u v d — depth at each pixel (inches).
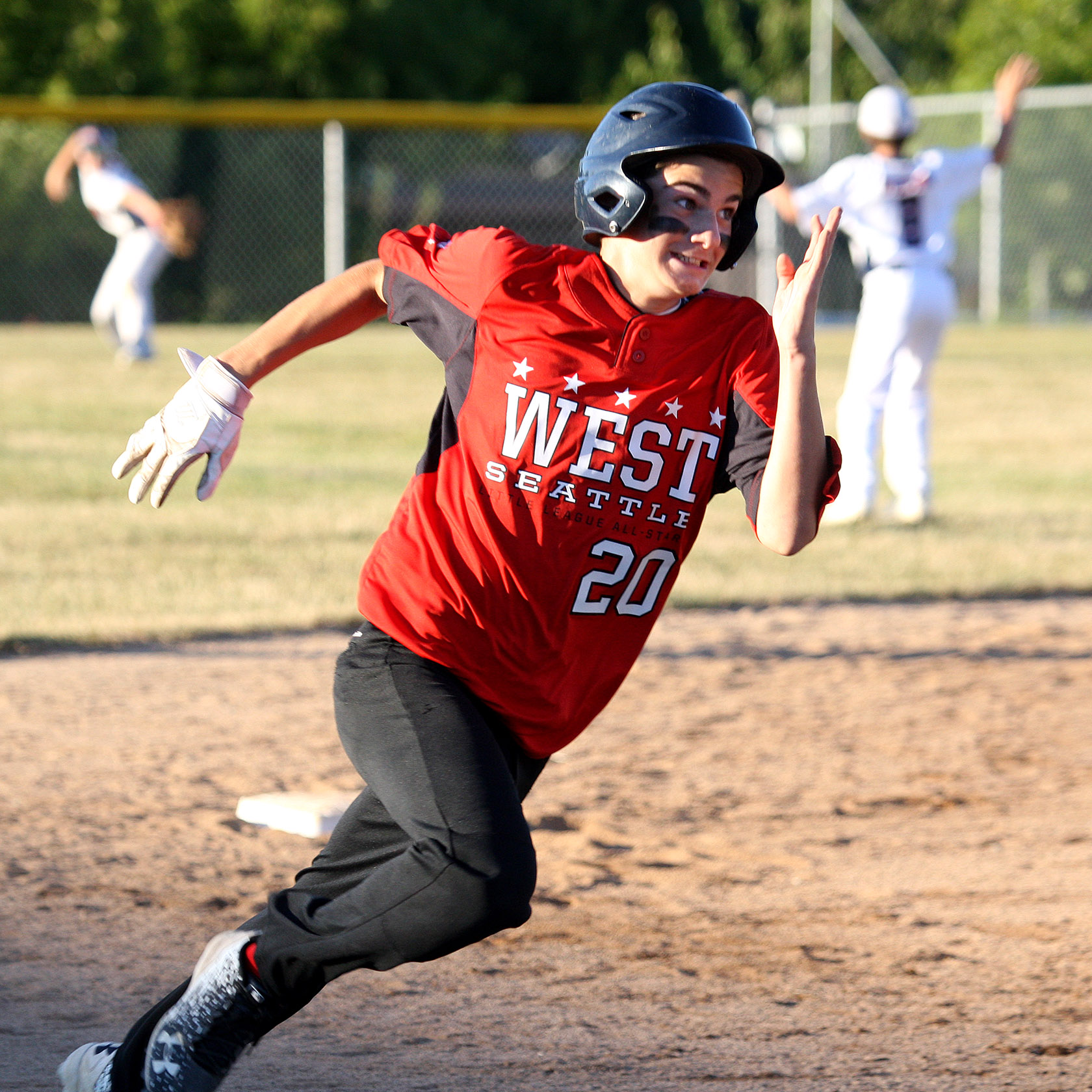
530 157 5246.1
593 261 426.3
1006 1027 529.3
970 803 786.2
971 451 2075.5
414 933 391.9
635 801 781.9
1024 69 1465.3
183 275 4522.6
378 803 422.0
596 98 5856.3
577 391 418.3
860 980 570.6
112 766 820.0
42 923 612.4
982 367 3117.6
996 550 1433.3
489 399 424.2
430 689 418.0
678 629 1168.8
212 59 4830.2
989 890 666.2
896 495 1770.4
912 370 1521.9
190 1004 418.0
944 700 981.8
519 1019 535.8
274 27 4835.1
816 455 402.6
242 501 1584.6
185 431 437.7
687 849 714.2
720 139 408.8
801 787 807.7
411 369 3024.1
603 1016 538.0
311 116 3250.5
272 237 4584.2
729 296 432.1
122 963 576.4
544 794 789.9
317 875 428.1
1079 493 1744.6
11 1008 534.9
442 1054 507.2
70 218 4340.6
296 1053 506.6
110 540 1380.4
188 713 921.5
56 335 3690.9
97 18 4687.5
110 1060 431.8
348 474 1772.9
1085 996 555.8
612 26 5994.1
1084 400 2615.7
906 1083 486.0
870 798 791.7
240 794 780.6
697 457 425.7
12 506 1515.7
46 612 1128.8
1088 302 4532.5
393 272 446.0
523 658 426.6
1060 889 666.8
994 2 5467.5
